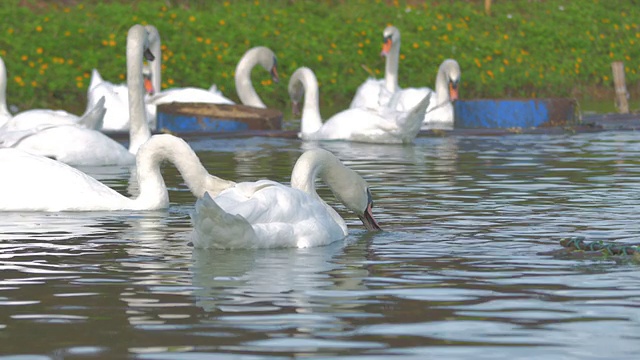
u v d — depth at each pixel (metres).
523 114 28.27
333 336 7.59
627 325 7.84
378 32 41.22
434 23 43.66
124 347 7.33
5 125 20.95
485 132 26.06
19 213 13.43
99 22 38.25
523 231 11.99
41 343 7.44
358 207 12.23
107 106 26.70
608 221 12.64
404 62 39.84
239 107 27.38
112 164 18.95
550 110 28.33
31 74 33.03
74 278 9.52
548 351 7.21
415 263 10.20
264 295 8.84
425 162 19.59
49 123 20.31
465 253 10.68
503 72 40.16
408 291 8.98
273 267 10.02
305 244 11.10
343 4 45.12
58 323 7.96
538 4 48.94
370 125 24.09
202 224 10.76
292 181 12.05
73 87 33.00
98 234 11.92
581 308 8.34
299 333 7.66
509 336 7.56
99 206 13.72
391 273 9.73
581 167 18.45
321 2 44.69
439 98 30.52
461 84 39.03
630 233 11.80
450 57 40.94
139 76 20.83
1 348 7.33
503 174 17.55
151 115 28.06
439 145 23.33
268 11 42.19
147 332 7.70
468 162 19.52
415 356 7.11
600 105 37.22
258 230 10.91
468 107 28.78
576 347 7.30
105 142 18.89
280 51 38.25
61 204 13.60
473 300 8.63
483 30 45.22
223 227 10.73
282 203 11.16
